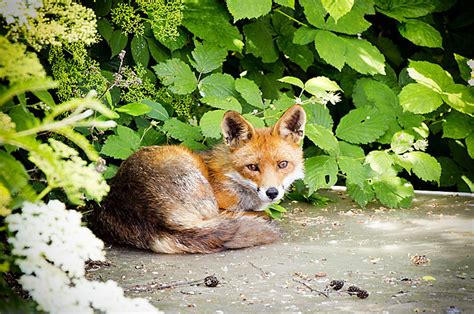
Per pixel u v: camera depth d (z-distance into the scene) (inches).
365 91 413.7
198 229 299.7
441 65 482.6
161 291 245.0
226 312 222.2
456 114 417.1
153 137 379.9
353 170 370.3
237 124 325.7
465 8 486.3
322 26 403.9
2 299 170.7
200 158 337.7
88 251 160.7
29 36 195.3
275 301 234.1
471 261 283.7
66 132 164.7
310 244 312.5
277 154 322.3
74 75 356.5
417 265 278.2
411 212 377.1
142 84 380.2
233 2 368.2
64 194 330.6
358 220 359.6
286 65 451.5
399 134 390.0
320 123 388.2
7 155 166.4
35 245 157.8
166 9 373.7
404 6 440.5
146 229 302.8
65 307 155.7
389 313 221.9
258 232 309.4
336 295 240.8
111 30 375.2
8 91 163.2
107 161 380.5
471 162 444.5
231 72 444.5
